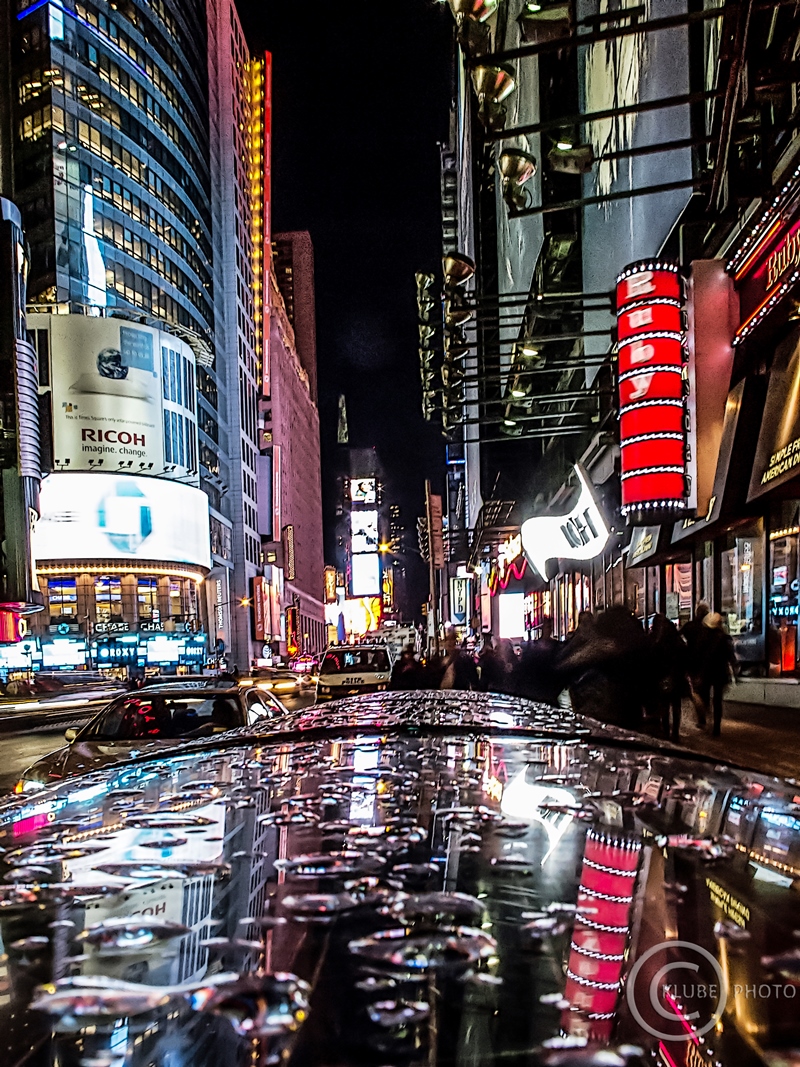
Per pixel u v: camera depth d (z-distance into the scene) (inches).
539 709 129.3
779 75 304.8
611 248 805.2
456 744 90.7
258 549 4692.4
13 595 2015.3
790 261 435.8
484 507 1531.7
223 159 4165.8
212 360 3511.3
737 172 417.4
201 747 100.7
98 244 2842.0
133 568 2906.0
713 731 463.2
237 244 4357.8
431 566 2920.8
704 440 545.0
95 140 2859.3
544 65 930.1
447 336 611.5
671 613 882.8
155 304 3129.9
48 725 1064.2
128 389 2844.5
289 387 6422.2
